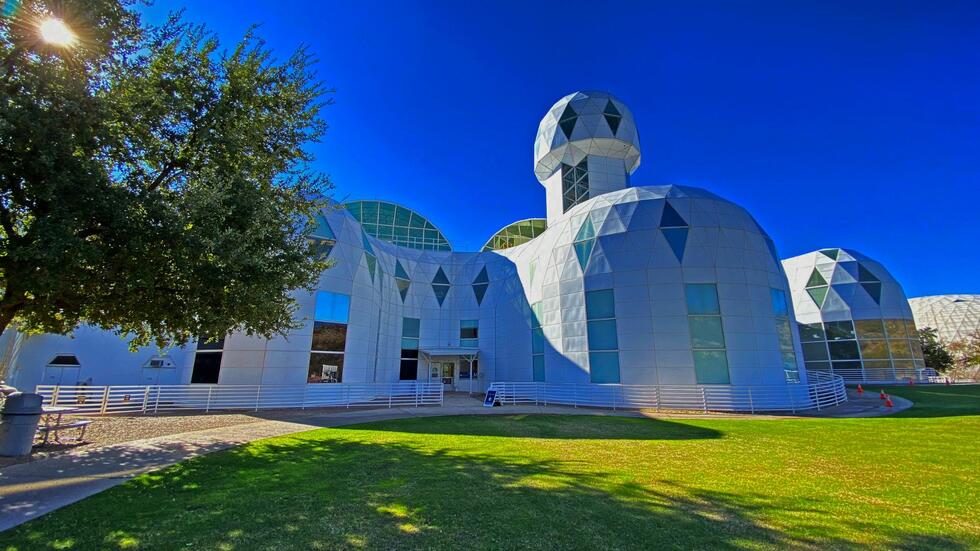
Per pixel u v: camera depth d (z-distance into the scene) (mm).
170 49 9781
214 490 6441
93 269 8359
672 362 20234
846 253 41312
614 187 32250
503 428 13312
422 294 34906
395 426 13664
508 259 33062
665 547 4480
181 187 9586
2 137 6352
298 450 9617
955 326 62312
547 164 34656
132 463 8266
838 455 9234
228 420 14906
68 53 7316
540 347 25625
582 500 6004
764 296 21250
